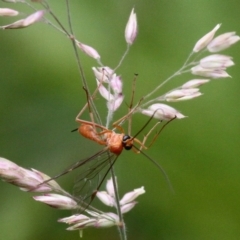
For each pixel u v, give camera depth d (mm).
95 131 176
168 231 211
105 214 174
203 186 211
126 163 214
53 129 221
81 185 173
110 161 174
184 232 210
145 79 218
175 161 212
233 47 218
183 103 215
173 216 211
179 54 220
